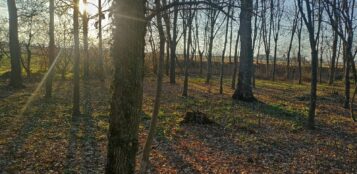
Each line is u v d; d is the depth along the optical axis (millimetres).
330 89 33094
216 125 14430
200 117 14562
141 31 5445
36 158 9727
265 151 11383
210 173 9234
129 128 5441
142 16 5438
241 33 21781
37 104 17781
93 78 33500
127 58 5359
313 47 14617
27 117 14664
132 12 5324
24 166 9094
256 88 31219
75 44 14680
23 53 42938
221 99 22031
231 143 12102
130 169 5520
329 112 19516
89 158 9867
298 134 13945
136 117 5508
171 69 31797
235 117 16500
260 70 49781
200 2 5676
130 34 5336
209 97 22828
